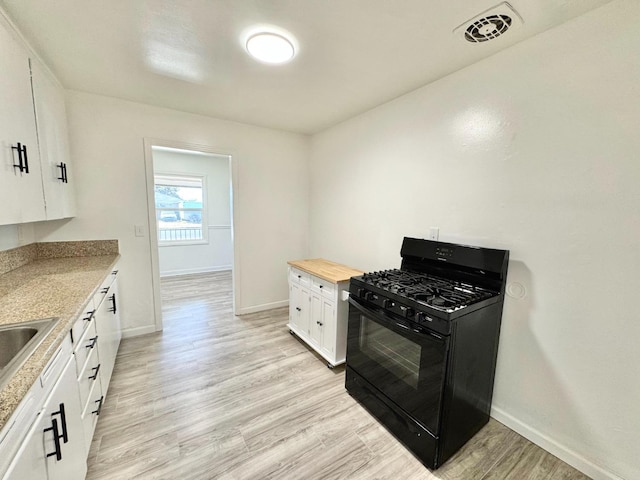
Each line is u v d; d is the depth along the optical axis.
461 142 1.99
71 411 1.19
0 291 1.54
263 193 3.59
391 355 1.77
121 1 1.34
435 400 1.48
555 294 1.57
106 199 2.69
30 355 0.91
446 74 2.05
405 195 2.45
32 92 1.70
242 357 2.60
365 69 1.99
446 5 1.36
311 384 2.23
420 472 1.50
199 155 5.71
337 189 3.33
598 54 1.37
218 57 1.85
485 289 1.80
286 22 1.50
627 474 1.37
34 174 1.69
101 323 1.85
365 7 1.38
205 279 5.45
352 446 1.66
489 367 1.78
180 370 2.37
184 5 1.38
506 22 1.47
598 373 1.43
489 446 1.67
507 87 1.72
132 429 1.73
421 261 2.23
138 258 2.90
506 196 1.76
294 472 1.48
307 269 2.72
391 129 2.56
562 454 1.57
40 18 1.46
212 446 1.63
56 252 2.53
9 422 0.73
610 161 1.36
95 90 2.43
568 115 1.48
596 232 1.41
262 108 2.80
